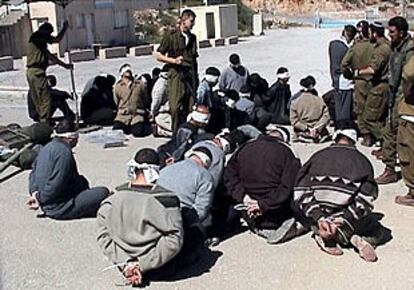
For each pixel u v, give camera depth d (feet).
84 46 120.57
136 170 18.43
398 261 19.69
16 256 21.13
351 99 35.22
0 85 72.08
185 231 19.20
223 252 20.81
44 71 40.24
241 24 152.97
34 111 41.39
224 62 90.27
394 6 214.07
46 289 18.69
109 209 18.33
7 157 33.37
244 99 36.19
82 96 43.09
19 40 117.19
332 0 217.77
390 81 27.04
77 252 21.36
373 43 32.58
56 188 23.97
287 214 21.67
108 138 37.81
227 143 23.89
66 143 24.35
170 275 18.93
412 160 24.08
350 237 20.17
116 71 85.35
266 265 19.74
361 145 34.09
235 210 21.79
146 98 40.24
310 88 35.78
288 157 21.30
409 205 24.61
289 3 214.90
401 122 23.93
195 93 37.42
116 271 19.67
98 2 124.77
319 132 35.50
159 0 145.18
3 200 27.30
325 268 19.36
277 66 80.94
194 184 19.92
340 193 19.63
